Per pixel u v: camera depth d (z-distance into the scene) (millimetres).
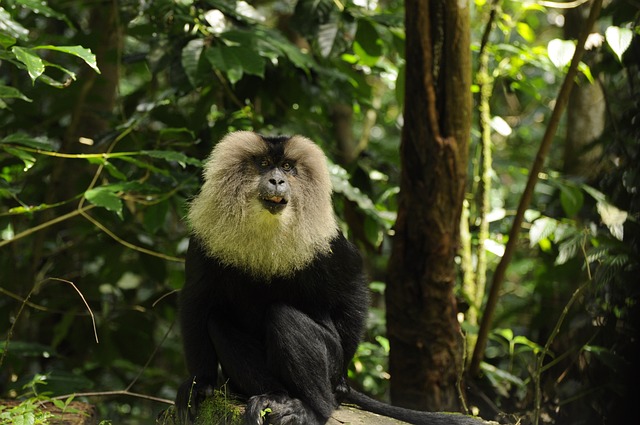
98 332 13289
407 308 10305
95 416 9789
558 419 11125
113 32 13336
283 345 7961
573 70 10008
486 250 13055
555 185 12016
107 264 12938
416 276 10227
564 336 11703
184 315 8523
